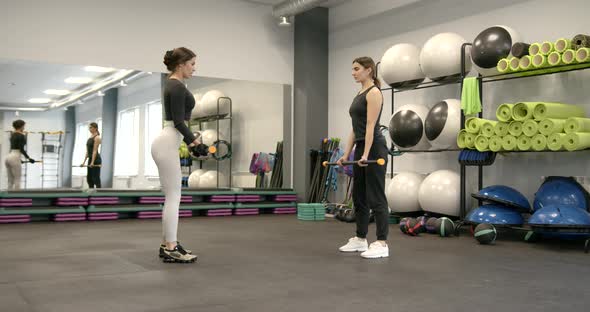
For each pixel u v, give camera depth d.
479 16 6.43
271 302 2.49
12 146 6.91
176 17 7.93
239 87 8.77
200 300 2.53
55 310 2.33
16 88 6.98
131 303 2.46
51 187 7.11
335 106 8.62
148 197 7.27
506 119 5.20
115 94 7.62
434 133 5.87
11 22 6.84
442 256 3.96
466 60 5.93
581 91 5.34
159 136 3.45
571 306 2.44
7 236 5.12
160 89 7.95
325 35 8.79
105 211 6.95
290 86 8.89
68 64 7.17
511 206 5.20
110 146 7.54
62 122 7.22
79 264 3.52
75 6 7.21
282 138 8.87
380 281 2.99
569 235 4.80
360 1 8.18
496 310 2.36
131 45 7.59
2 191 6.52
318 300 2.53
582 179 4.96
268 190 8.20
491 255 4.04
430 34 7.05
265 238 5.03
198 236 5.18
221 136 8.69
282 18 8.24
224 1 8.33
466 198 6.46
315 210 7.09
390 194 6.49
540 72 5.34
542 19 5.77
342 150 8.32
